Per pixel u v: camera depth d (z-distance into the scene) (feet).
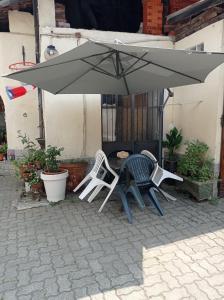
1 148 24.50
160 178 13.38
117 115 17.65
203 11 14.76
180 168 15.79
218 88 14.14
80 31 16.12
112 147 17.78
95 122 17.17
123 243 10.66
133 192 13.09
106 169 14.48
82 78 12.66
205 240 10.69
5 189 18.28
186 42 16.55
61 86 12.96
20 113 22.80
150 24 17.76
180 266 9.05
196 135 16.15
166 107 18.34
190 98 16.49
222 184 15.28
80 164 16.57
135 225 12.21
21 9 20.85
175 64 10.72
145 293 7.80
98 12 19.51
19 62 22.09
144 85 13.84
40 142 17.93
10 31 21.59
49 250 10.29
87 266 9.20
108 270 8.94
